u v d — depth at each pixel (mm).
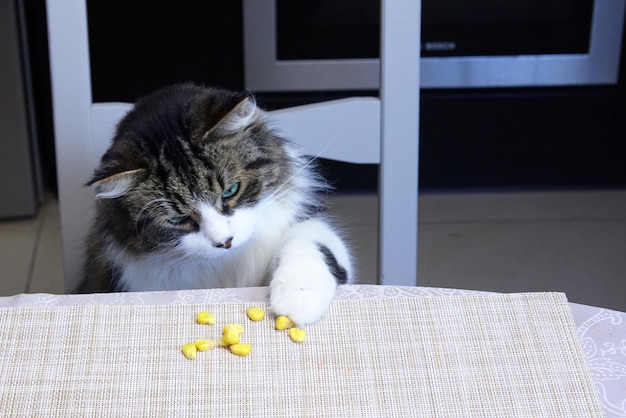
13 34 2000
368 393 954
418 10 1267
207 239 1293
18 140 2090
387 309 1021
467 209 2207
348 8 2057
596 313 1030
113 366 976
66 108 1296
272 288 1085
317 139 1333
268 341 998
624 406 946
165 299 1062
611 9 2068
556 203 2225
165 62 2086
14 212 2160
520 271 1997
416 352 984
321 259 1209
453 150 2209
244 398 952
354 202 2209
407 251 1354
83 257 1377
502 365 973
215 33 2070
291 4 2039
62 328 1006
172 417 939
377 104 1308
